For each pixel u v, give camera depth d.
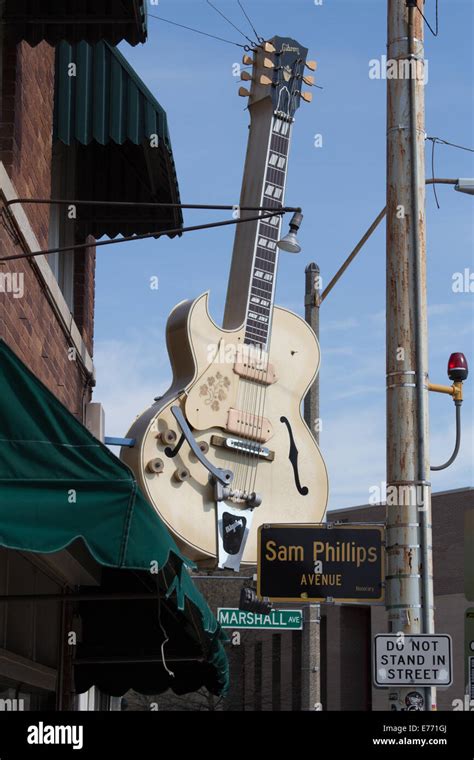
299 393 12.66
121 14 9.41
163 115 11.38
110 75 11.32
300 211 8.66
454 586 40.31
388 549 9.09
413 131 9.57
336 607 42.66
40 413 6.47
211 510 11.91
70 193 14.16
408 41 9.65
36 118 10.73
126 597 9.42
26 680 11.10
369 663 42.28
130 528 6.41
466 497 40.81
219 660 11.60
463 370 10.79
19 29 9.58
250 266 12.59
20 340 10.12
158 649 11.80
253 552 12.12
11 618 10.52
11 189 9.26
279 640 44.12
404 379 9.23
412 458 9.11
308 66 13.27
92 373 14.73
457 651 39.34
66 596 9.38
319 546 9.24
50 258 13.23
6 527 6.23
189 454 11.84
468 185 10.75
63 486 6.38
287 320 12.73
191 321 12.03
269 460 12.34
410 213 9.48
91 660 11.90
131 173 14.22
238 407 12.20
